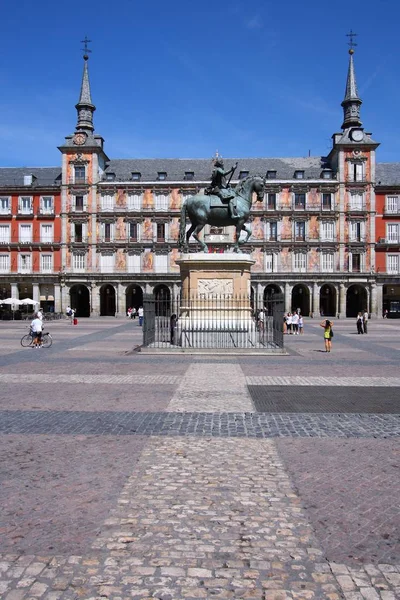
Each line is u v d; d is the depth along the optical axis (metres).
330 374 16.98
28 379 15.80
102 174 84.44
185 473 7.36
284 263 81.06
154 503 6.32
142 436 9.27
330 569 4.86
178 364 19.33
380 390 14.02
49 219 83.25
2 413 11.09
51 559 5.02
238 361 20.31
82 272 81.75
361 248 80.50
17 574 4.75
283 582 4.64
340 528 5.69
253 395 13.20
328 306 84.50
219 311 23.80
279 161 87.31
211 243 79.88
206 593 4.46
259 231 81.31
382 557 5.09
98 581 4.64
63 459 7.98
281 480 7.10
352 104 83.50
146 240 81.69
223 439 9.09
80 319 72.19
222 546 5.27
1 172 89.19
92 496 6.53
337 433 9.55
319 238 80.81
